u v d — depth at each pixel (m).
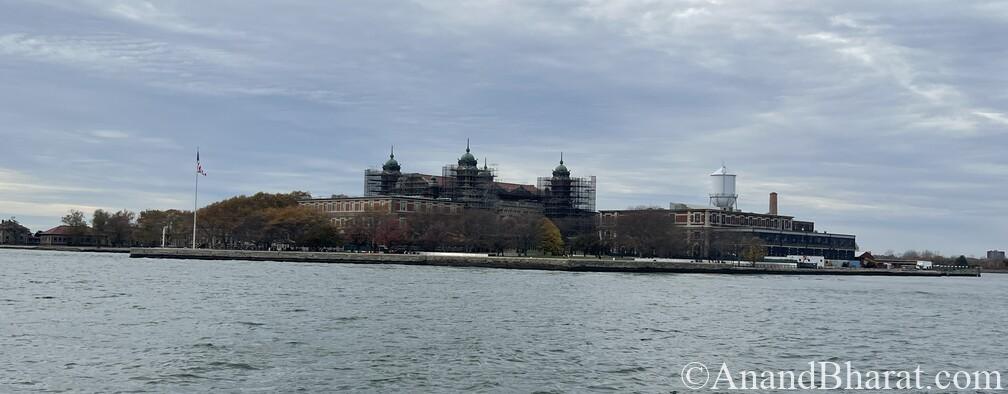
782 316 103.88
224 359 61.72
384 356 64.38
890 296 157.12
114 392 51.72
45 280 136.12
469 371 59.84
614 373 60.62
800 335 84.50
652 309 106.56
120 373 56.66
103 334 72.38
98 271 169.50
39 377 55.00
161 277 150.50
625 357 67.12
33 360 60.12
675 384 57.78
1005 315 119.62
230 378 55.84
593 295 127.75
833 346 77.44
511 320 88.81
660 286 159.50
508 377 58.25
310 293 116.69
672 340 77.44
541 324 86.06
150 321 81.25
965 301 149.38
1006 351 79.06
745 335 82.94
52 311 88.56
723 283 184.75
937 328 97.06
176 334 72.88
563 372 60.44
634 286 156.38
